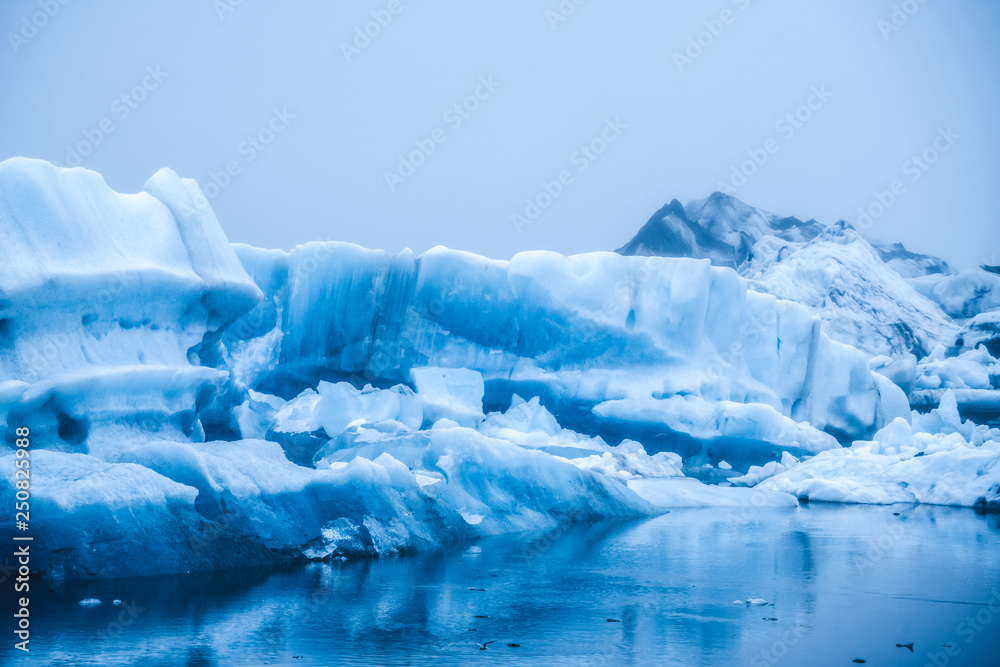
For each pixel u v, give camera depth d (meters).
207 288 23.98
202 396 24.67
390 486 20.77
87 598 13.97
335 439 28.66
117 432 20.83
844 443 46.75
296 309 38.31
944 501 32.53
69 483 15.66
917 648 12.20
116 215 22.09
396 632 12.61
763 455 41.41
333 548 18.64
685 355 40.88
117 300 21.31
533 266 40.19
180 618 13.11
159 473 17.52
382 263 40.44
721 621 13.64
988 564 19.19
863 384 46.28
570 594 15.57
